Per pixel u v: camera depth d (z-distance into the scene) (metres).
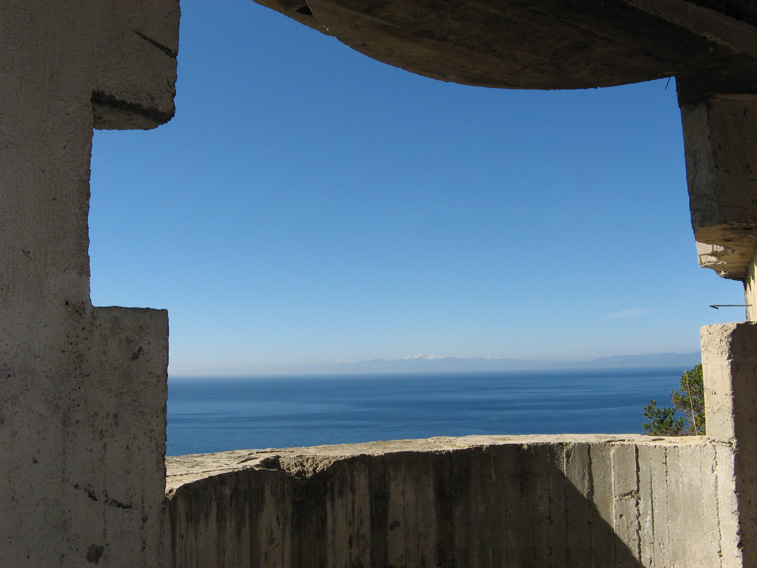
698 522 4.90
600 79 4.89
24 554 2.35
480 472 5.43
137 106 2.79
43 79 2.55
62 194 2.57
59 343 2.50
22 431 2.39
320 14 4.00
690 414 10.53
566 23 4.07
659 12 4.17
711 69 4.65
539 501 5.51
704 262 5.52
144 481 2.67
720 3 4.50
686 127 4.80
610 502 5.39
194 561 3.76
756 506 4.65
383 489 5.13
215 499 4.00
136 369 2.69
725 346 4.73
